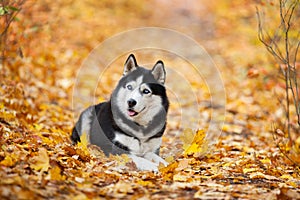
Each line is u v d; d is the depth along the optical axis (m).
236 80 11.60
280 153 6.63
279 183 5.18
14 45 8.62
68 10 14.40
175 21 20.59
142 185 4.77
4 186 3.91
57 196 4.13
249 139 7.83
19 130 6.48
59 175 4.52
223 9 18.52
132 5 21.70
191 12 22.06
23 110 7.69
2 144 5.23
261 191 4.76
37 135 6.33
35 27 8.94
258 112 9.47
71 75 11.15
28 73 9.77
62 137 6.74
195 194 4.39
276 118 8.64
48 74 10.64
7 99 7.64
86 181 4.63
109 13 19.50
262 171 5.68
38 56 10.90
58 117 8.23
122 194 4.43
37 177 4.45
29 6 9.28
